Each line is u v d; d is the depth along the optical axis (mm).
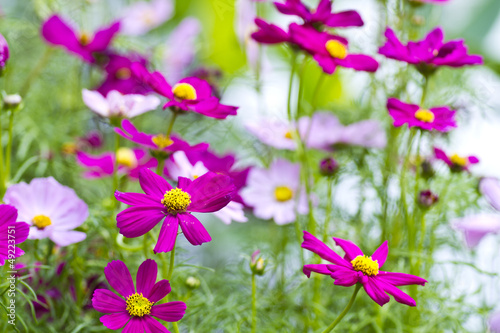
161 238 747
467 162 962
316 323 946
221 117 832
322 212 1094
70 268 943
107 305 753
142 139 821
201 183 768
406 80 1045
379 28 1052
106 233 953
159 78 819
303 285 985
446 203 1055
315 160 1127
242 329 956
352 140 1027
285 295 1016
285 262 1066
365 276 760
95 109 899
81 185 1080
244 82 1127
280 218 1002
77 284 922
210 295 962
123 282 760
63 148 1078
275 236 1092
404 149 1033
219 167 945
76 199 854
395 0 1017
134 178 961
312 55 890
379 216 1063
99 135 1110
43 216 838
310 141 1029
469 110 1096
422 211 928
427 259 961
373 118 1121
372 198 1074
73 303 931
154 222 753
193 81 863
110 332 913
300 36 876
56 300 947
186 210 760
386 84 1062
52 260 925
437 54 894
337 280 751
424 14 1123
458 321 960
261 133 1022
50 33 1014
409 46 898
